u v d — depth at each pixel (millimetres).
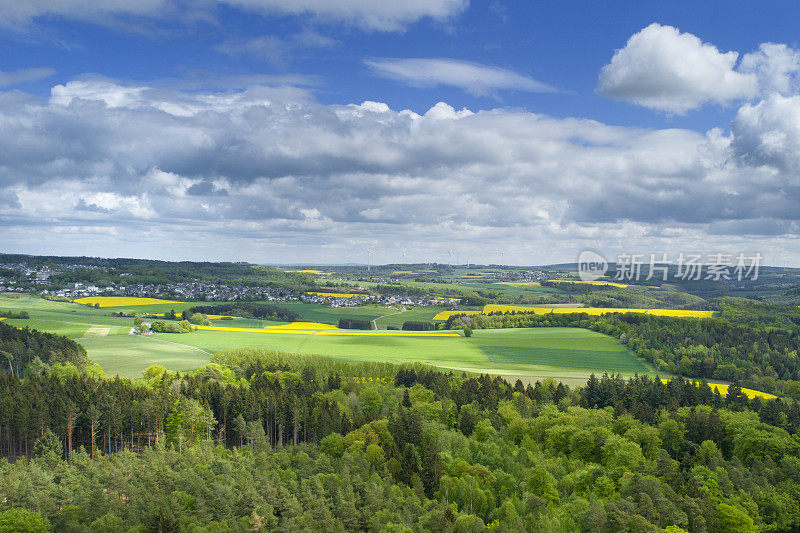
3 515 83750
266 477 99875
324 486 100250
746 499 103000
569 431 126188
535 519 91938
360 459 108938
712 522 95125
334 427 132625
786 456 118750
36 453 118562
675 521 92188
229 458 116188
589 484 105812
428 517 89500
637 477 102938
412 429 127625
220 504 91312
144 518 87125
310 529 86750
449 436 127062
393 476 109000
